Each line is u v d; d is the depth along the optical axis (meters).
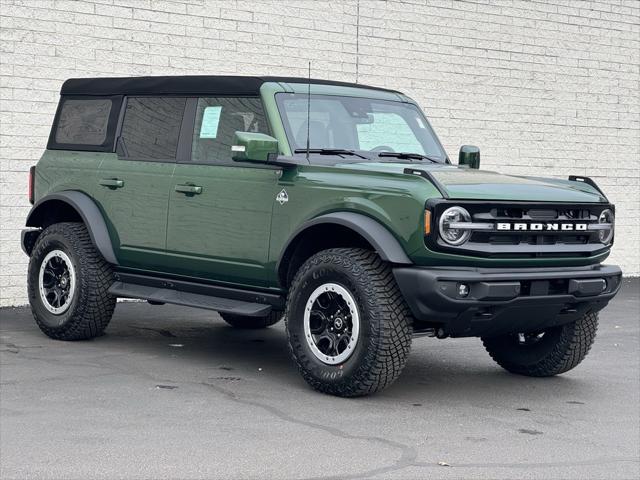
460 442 5.87
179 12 11.80
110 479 4.90
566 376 8.08
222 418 6.20
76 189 8.88
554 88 14.95
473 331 6.98
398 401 6.90
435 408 6.73
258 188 7.51
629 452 5.79
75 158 8.98
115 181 8.54
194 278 8.11
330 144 7.71
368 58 13.20
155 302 8.31
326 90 8.01
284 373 7.72
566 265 7.20
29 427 5.83
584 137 15.33
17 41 10.91
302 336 7.07
